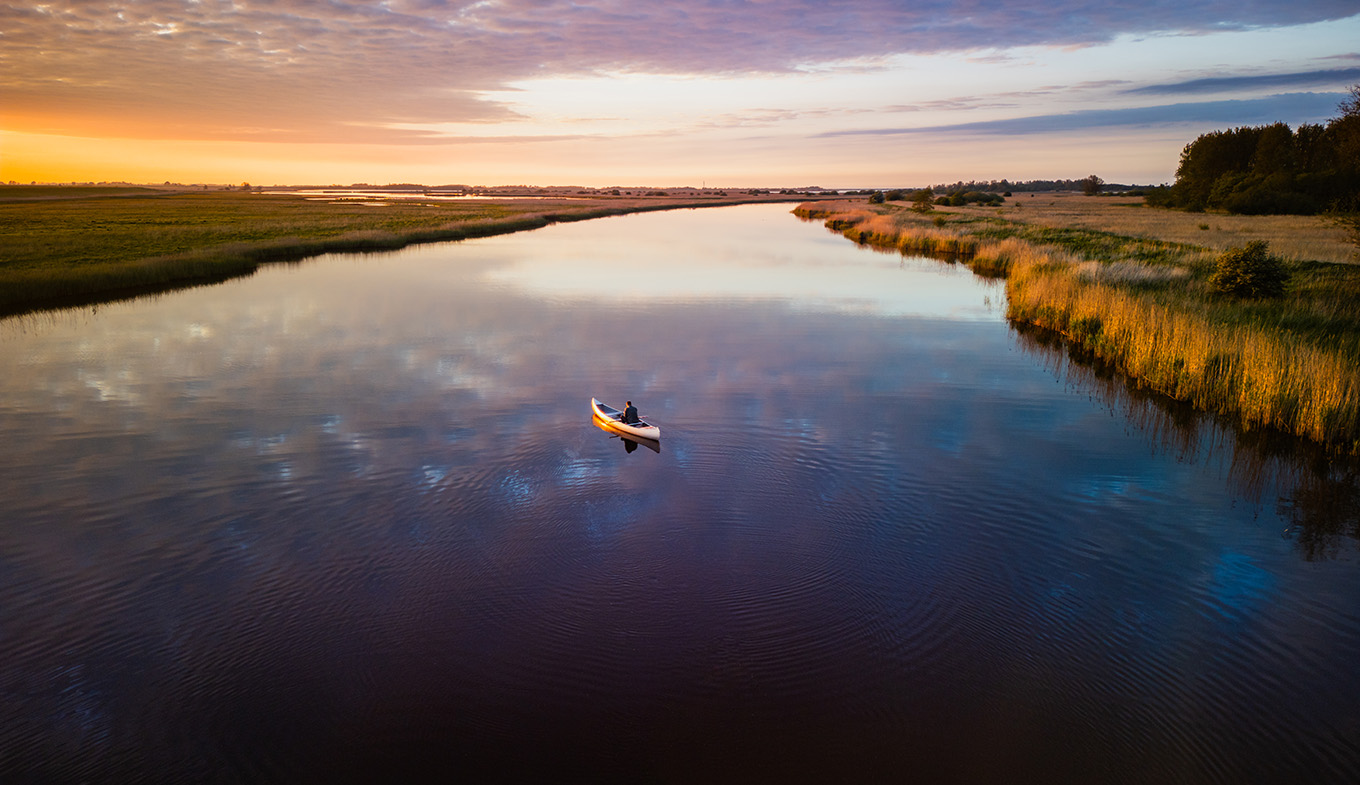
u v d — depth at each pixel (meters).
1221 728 8.92
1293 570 12.46
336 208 135.75
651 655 10.19
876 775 8.23
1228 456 17.34
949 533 13.56
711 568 12.31
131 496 14.80
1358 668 9.99
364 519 13.88
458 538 13.20
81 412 19.77
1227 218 86.19
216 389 21.80
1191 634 10.73
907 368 24.67
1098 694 9.51
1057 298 31.48
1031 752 8.55
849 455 17.02
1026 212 111.81
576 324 31.38
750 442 17.72
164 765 8.32
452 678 9.72
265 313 33.53
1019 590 11.77
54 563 12.37
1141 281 33.09
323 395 21.23
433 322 31.61
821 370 24.31
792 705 9.30
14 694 9.38
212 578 11.98
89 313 33.56
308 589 11.68
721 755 8.51
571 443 17.59
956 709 9.23
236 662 10.01
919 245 63.75
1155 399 21.48
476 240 74.19
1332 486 15.80
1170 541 13.39
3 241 59.44
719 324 31.61
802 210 133.38
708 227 95.62
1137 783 8.12
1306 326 23.31
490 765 8.35
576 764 8.36
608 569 12.27
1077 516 14.28
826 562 12.54
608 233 84.12
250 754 8.49
